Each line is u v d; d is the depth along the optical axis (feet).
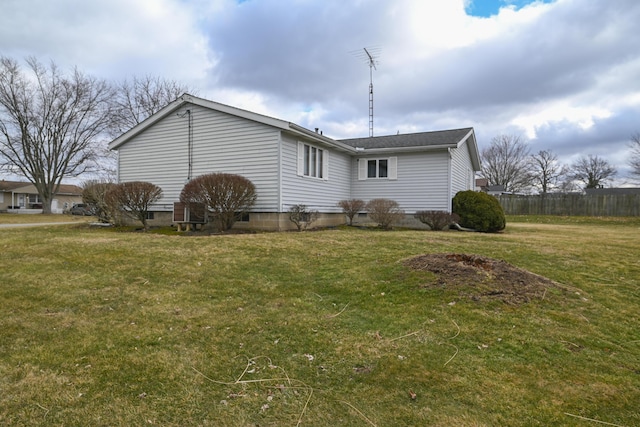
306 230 36.42
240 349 9.95
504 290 13.60
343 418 6.91
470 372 8.57
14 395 7.60
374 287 15.10
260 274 17.57
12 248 23.06
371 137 58.80
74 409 7.16
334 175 46.73
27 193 152.87
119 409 7.16
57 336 10.68
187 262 19.66
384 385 8.07
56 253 21.58
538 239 28.45
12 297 14.05
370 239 27.30
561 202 80.33
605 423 6.70
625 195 73.67
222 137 38.37
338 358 9.39
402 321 11.73
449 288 13.94
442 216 40.96
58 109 103.40
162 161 42.34
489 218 39.88
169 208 41.91
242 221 37.35
